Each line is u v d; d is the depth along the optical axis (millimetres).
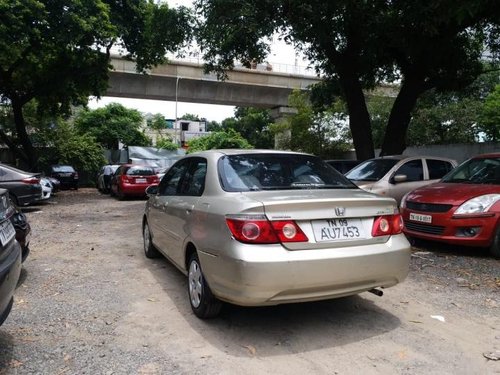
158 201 5855
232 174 4320
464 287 5293
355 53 13422
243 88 32188
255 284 3436
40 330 4023
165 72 29656
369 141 14078
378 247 3846
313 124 26812
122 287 5324
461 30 12047
